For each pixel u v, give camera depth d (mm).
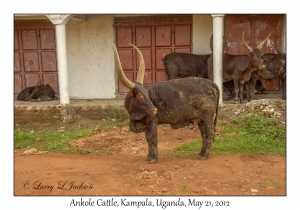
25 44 13531
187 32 12453
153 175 5652
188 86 6254
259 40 11789
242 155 6812
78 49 13234
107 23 12906
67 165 6449
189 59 11469
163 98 6121
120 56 13047
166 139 8523
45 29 13328
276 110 9188
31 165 6523
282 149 7078
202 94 6270
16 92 13766
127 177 5648
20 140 8922
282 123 8555
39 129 10359
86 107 11094
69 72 13375
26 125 10836
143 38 12820
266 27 11688
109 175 5730
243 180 5422
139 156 7113
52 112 11078
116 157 7105
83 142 8484
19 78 13711
